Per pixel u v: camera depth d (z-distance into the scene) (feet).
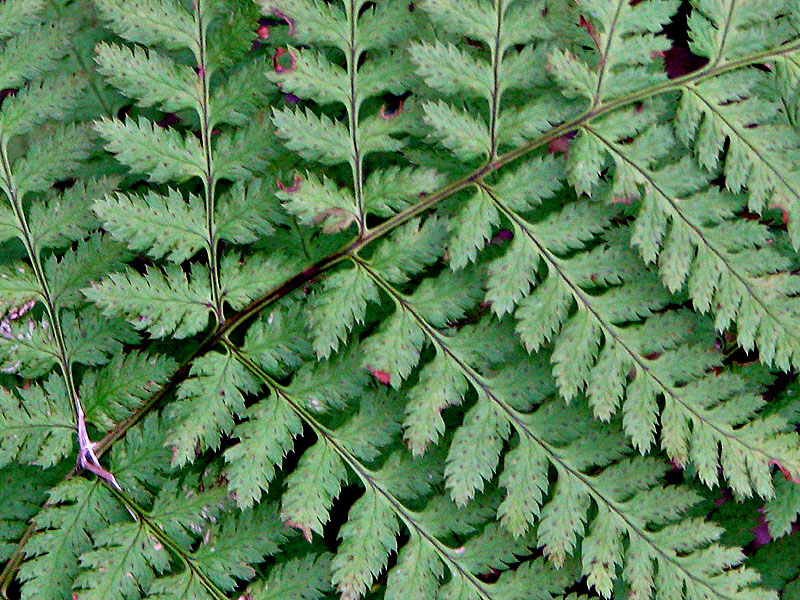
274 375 1.43
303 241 1.45
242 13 1.41
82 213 1.43
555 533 1.41
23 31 1.41
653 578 1.43
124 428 1.45
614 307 1.41
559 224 1.41
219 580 1.42
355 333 1.46
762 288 1.40
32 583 1.41
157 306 1.42
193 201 1.42
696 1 1.41
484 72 1.41
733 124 1.40
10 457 1.43
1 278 1.43
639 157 1.40
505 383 1.42
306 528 1.41
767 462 1.40
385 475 1.43
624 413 1.41
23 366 1.44
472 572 1.42
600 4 1.40
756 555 1.49
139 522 1.42
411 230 1.41
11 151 1.47
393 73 1.41
